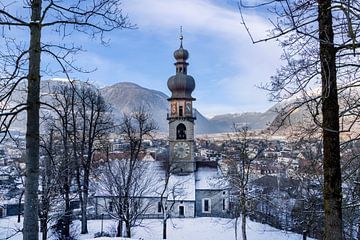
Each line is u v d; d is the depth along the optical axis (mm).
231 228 51844
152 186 59094
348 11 6793
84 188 40531
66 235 33875
